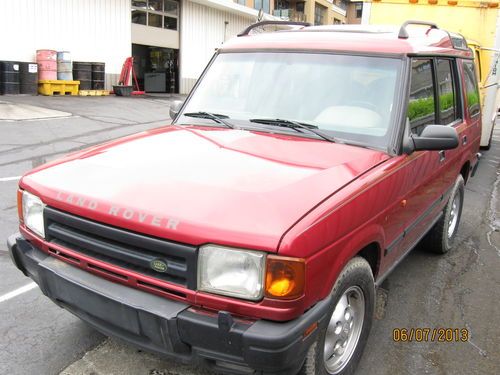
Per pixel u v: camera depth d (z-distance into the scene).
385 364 3.36
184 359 2.40
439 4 10.02
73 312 2.78
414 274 4.82
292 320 2.29
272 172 2.71
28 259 2.88
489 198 8.00
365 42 3.68
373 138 3.28
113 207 2.46
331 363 2.88
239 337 2.21
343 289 2.70
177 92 26.30
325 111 3.45
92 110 15.52
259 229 2.22
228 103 3.81
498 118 22.38
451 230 5.41
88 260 2.60
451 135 3.25
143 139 3.39
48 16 18.42
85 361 3.21
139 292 2.47
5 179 7.38
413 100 3.56
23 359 3.21
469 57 5.30
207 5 26.95
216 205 2.36
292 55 3.78
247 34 4.48
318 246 2.34
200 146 3.15
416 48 3.65
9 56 17.39
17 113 13.55
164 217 2.33
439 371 3.31
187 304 2.36
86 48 20.14
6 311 3.77
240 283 2.24
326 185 2.64
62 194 2.68
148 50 26.58
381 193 2.94
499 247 5.70
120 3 21.36
